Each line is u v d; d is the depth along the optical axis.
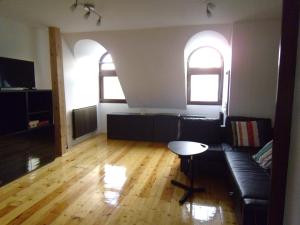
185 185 2.96
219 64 4.96
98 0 2.61
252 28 3.49
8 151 2.98
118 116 5.21
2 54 3.23
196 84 5.13
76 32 4.11
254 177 2.24
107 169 3.52
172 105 5.29
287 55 0.63
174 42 3.87
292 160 0.65
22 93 3.23
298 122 0.62
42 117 3.77
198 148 2.80
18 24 3.46
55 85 3.89
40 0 2.62
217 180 3.17
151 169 3.53
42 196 2.69
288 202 0.67
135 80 4.81
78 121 4.80
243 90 3.68
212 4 2.69
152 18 3.26
